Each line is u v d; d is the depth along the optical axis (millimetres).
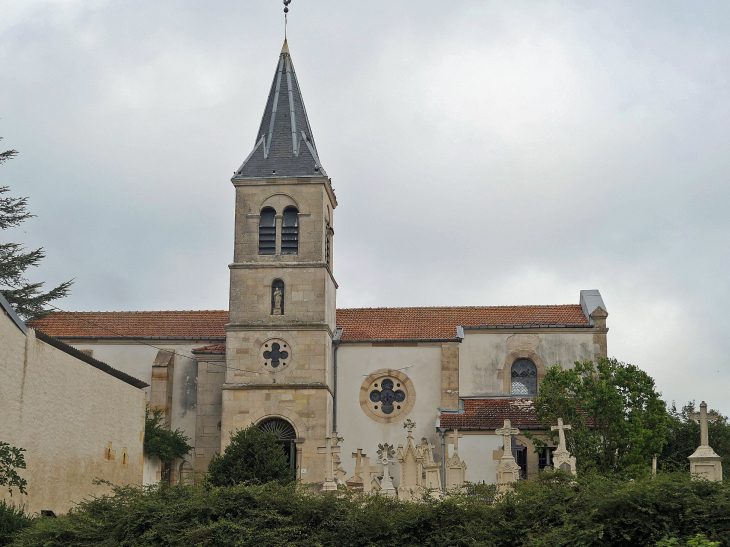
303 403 47312
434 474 35000
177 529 21531
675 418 55062
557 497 21312
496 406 49438
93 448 32906
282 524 21531
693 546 17938
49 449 29297
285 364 47844
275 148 51000
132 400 37250
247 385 47594
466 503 22094
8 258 50656
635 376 42969
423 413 50594
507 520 21453
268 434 39625
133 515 21938
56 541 21750
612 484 21062
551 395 43406
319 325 48031
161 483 24297
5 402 26500
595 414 42125
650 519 19469
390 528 21203
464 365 52031
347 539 21141
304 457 46688
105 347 52719
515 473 32469
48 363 29453
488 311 54625
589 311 52406
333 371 51281
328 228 51906
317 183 49750
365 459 44031
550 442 45156
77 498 31266
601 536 19172
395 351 51469
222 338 52719
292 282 48812
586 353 51750
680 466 23562
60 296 52000
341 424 50656
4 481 24391
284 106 52594
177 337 52562
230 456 38531
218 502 22156
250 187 50062
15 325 27266
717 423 54594
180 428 51219
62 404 30422
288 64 54375
